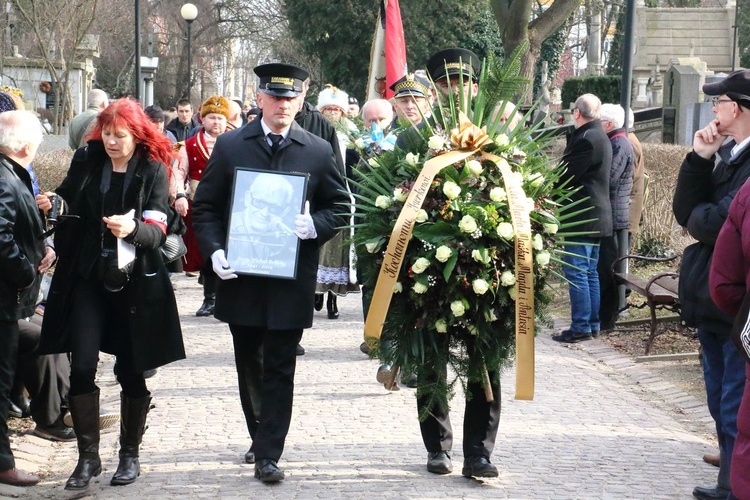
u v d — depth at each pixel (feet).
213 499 17.54
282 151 18.74
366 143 19.17
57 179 41.42
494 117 17.81
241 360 19.34
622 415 23.58
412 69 112.57
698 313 17.26
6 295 17.97
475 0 112.37
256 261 18.20
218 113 33.04
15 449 20.77
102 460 20.20
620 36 133.28
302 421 22.65
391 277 16.83
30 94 87.40
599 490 18.20
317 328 33.83
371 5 111.86
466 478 18.70
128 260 17.48
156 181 18.20
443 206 16.93
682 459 20.33
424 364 17.57
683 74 75.25
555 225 17.40
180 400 24.59
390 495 17.70
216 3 153.69
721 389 17.85
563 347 31.58
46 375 21.29
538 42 62.90
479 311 17.08
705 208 17.02
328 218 18.65
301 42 118.73
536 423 22.71
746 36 127.75
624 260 33.60
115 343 18.56
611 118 32.76
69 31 78.74
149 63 77.05
